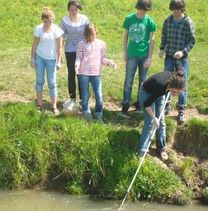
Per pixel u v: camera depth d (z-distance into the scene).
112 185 10.16
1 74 13.84
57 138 10.59
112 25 20.09
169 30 11.01
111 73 13.98
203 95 12.66
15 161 10.38
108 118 11.61
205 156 10.91
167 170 10.34
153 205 9.98
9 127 10.67
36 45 11.46
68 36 11.70
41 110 11.63
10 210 9.78
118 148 10.50
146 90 9.77
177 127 11.21
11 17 20.33
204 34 19.08
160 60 15.41
